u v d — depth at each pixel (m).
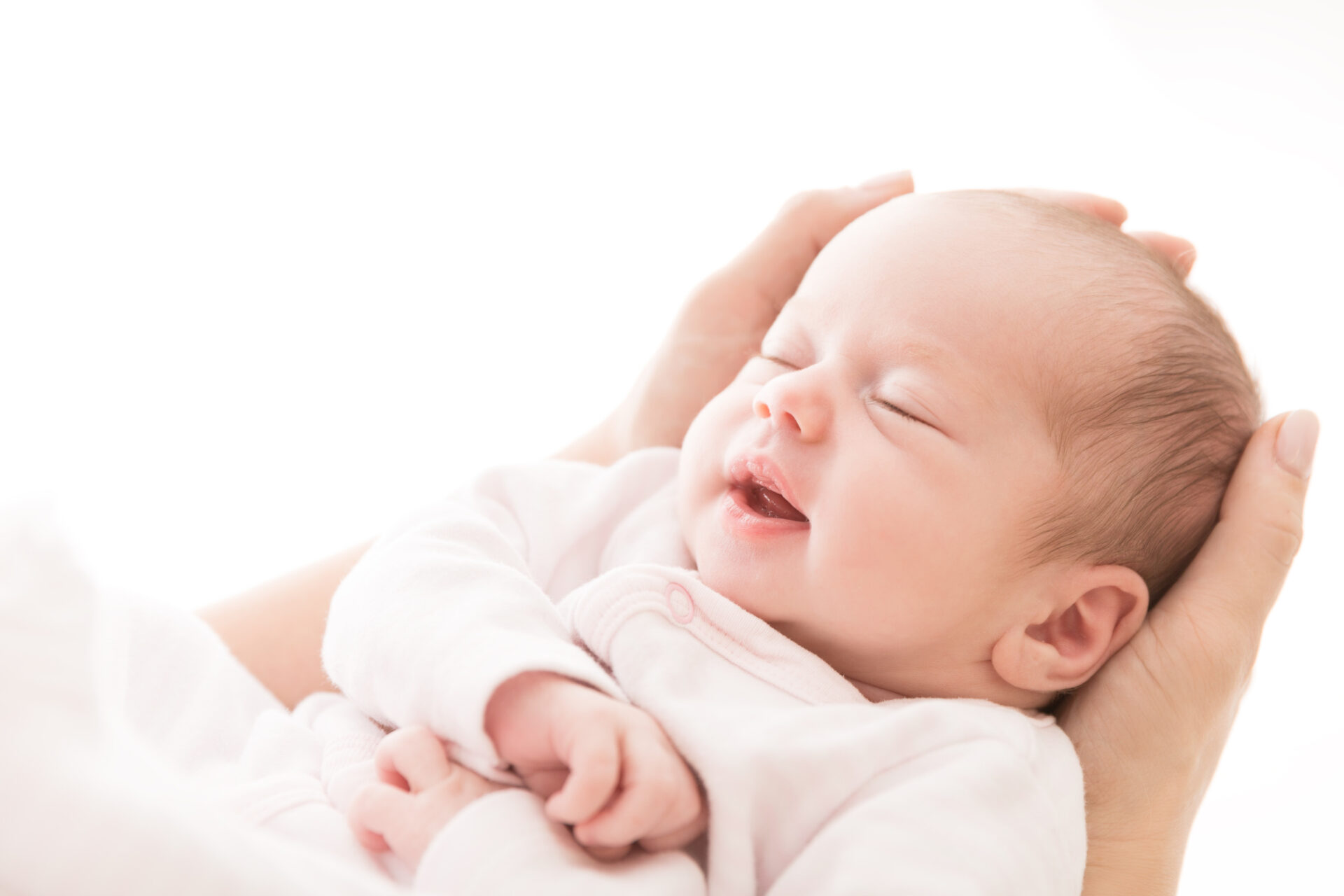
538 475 1.40
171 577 1.84
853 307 1.15
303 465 2.04
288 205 2.07
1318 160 2.28
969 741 0.99
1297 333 2.22
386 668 0.94
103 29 1.90
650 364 1.72
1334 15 2.26
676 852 0.86
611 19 2.31
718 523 1.13
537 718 0.84
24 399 1.68
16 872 0.56
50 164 1.88
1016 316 1.11
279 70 2.05
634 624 1.03
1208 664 1.15
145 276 1.91
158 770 0.67
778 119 2.41
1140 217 2.38
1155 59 2.39
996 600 1.09
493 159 2.27
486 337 2.24
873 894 0.83
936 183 2.47
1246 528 1.19
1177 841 1.20
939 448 1.07
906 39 2.46
